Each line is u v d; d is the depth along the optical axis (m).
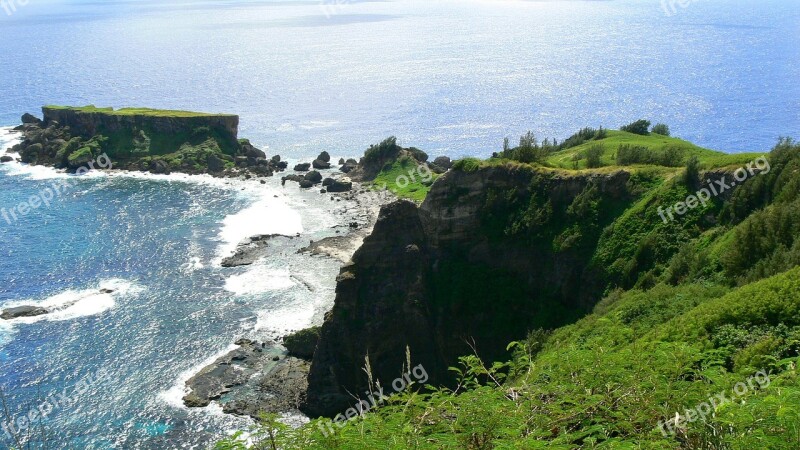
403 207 70.81
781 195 52.06
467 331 68.38
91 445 58.25
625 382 15.83
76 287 88.38
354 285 67.81
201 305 83.94
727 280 46.56
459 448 13.96
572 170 72.19
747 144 172.50
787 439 12.94
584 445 13.79
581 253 66.06
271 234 108.25
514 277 70.44
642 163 73.50
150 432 60.22
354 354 66.75
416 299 68.44
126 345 74.19
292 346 72.69
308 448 13.54
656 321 43.50
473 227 73.31
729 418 13.66
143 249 101.38
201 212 119.50
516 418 14.37
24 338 75.06
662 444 13.11
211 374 68.88
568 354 17.58
